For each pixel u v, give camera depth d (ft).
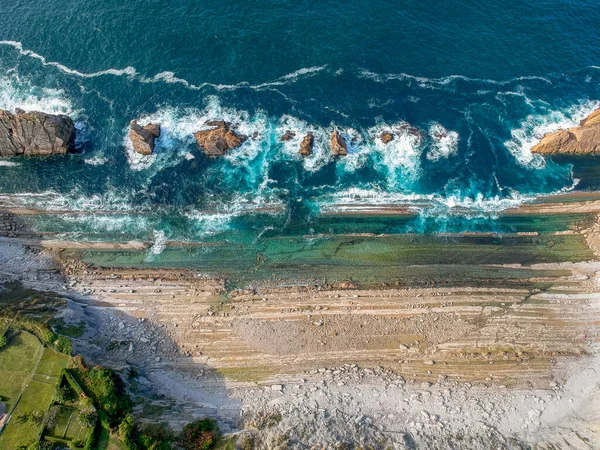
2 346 183.73
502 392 188.24
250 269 222.89
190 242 231.91
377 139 261.85
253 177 251.19
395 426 177.17
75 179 250.98
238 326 204.23
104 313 206.69
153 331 202.18
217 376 191.42
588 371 194.08
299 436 170.30
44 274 219.41
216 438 168.96
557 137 254.47
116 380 177.99
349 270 222.69
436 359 196.85
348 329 203.62
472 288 216.95
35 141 253.24
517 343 201.16
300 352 198.18
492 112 272.72
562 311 210.18
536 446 171.53
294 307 209.87
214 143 252.83
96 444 163.84
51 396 173.47
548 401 185.57
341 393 186.60
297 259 226.38
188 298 212.43
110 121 268.00
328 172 252.42
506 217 240.73
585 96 279.69
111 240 232.12
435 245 231.30
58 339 184.96
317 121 266.57
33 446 160.66
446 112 271.69
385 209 242.17
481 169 254.68
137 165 254.68
